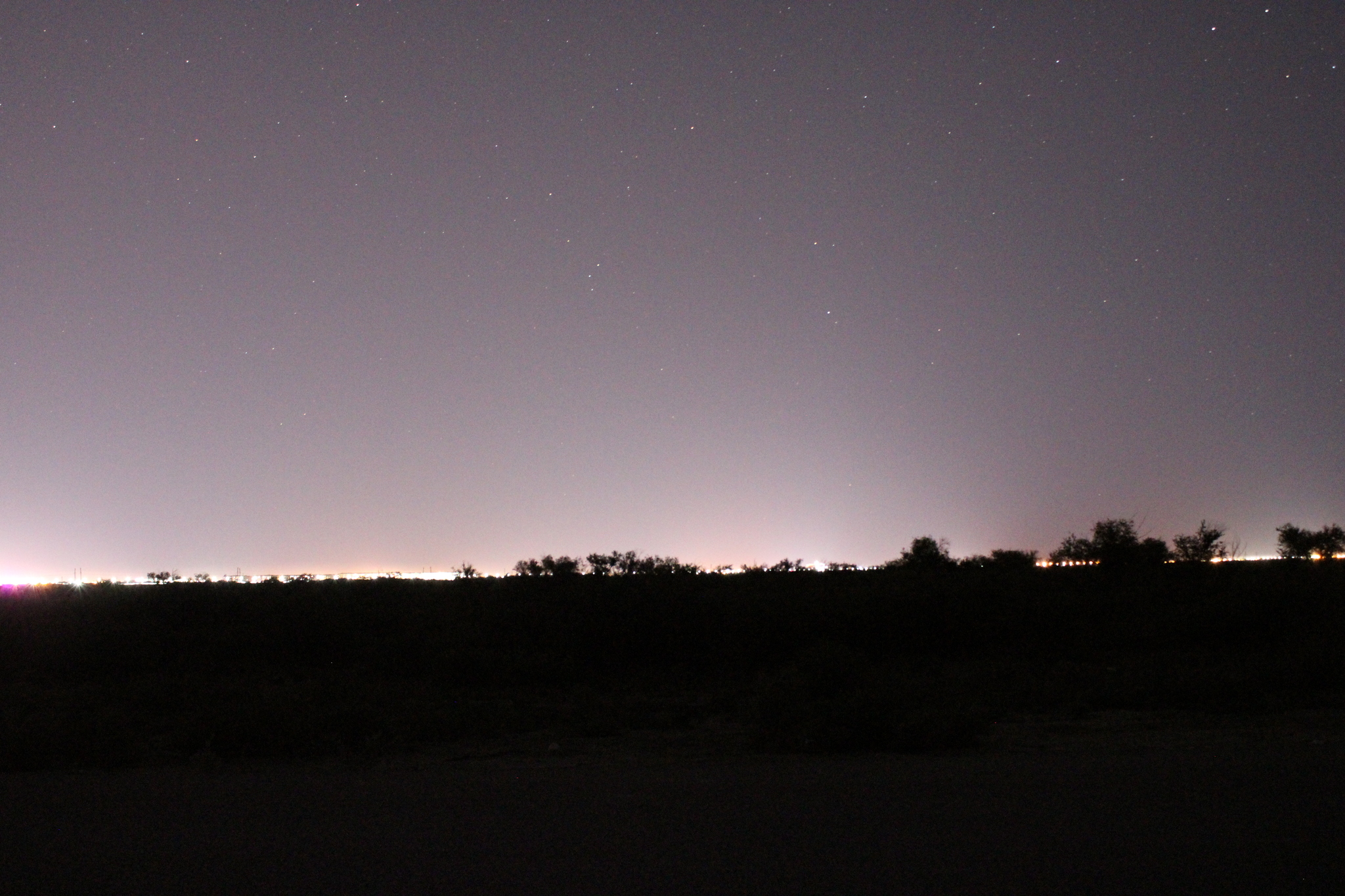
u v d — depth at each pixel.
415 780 9.56
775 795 8.41
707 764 10.56
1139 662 21.52
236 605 29.11
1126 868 6.18
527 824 7.50
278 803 8.48
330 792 8.91
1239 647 24.20
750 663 23.55
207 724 12.21
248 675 22.16
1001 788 8.48
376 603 30.30
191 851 6.95
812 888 5.89
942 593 27.28
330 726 12.77
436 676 21.69
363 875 6.31
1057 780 8.83
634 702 17.84
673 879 6.11
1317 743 11.20
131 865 6.63
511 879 6.18
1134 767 9.47
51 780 9.98
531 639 24.41
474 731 14.41
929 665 22.34
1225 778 8.84
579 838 7.09
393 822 7.65
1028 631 26.12
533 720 15.43
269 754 11.92
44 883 6.30
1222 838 6.81
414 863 6.54
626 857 6.57
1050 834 6.93
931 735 11.45
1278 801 7.89
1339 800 7.93
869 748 11.50
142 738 13.40
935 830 7.11
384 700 16.97
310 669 23.09
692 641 24.59
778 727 12.73
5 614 28.00
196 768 10.91
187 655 24.33
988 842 6.77
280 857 6.75
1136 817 7.39
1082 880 5.95
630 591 26.39
